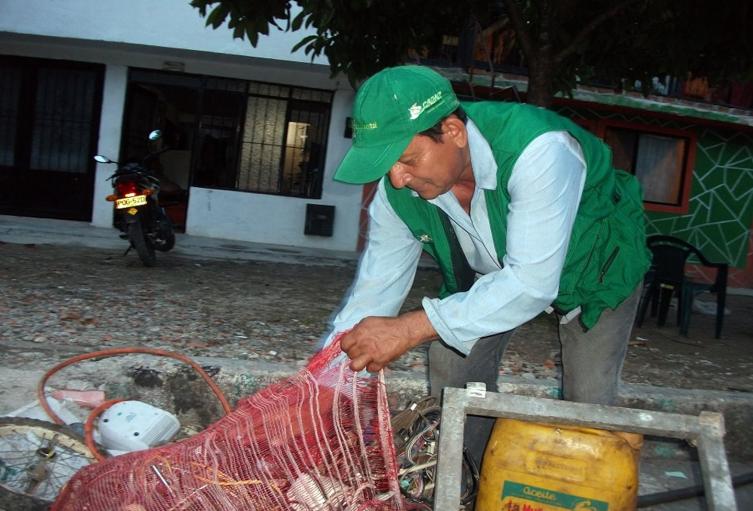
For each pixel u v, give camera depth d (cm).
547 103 659
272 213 1127
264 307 614
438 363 271
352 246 1140
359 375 212
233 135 1126
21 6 998
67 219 1127
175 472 194
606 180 234
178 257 881
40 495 267
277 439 197
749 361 601
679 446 406
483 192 217
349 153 195
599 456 185
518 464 187
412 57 1006
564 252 202
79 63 1098
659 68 737
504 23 752
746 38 635
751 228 1219
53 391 361
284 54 1011
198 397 390
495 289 198
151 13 1005
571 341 260
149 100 1198
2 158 1118
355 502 191
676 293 725
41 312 511
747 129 1169
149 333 481
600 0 685
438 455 177
